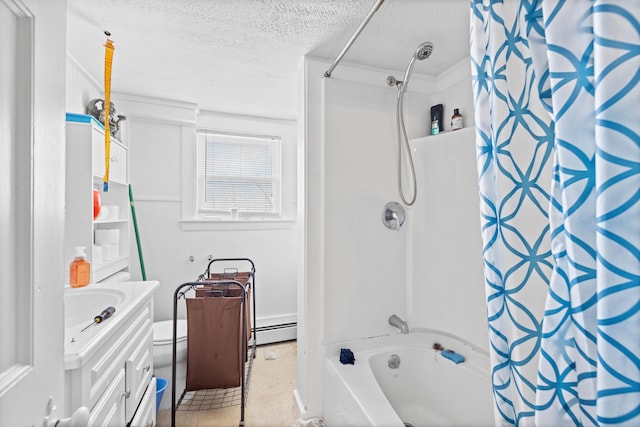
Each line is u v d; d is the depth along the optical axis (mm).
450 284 1654
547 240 688
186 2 1269
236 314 1803
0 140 422
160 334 2008
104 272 1757
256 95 2318
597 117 463
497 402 725
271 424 1703
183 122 2502
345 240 1716
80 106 1817
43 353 505
